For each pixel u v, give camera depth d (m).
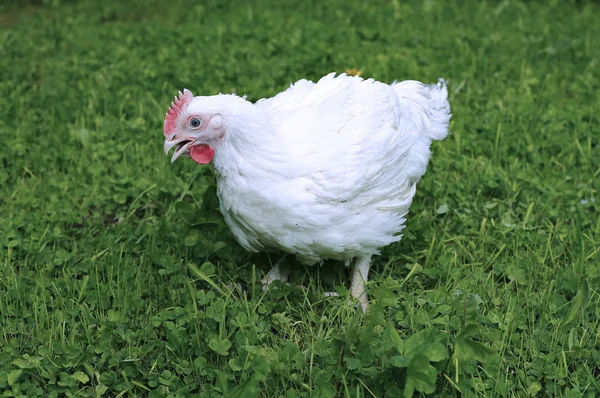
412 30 2.53
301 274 1.74
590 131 2.09
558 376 1.52
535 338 1.59
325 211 1.55
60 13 2.69
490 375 1.51
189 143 1.55
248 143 1.54
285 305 1.66
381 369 1.49
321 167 1.54
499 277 1.73
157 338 1.60
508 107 2.16
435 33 2.50
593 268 1.70
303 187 1.54
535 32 2.51
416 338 1.47
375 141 1.58
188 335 1.59
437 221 1.85
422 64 2.34
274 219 1.57
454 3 2.72
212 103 1.54
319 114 1.59
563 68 2.35
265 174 1.54
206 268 1.69
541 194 1.91
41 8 2.80
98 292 1.66
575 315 1.58
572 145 2.04
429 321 1.58
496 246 1.78
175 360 1.57
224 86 2.22
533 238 1.78
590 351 1.56
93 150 2.03
